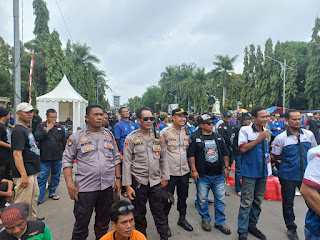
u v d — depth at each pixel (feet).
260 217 13.79
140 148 10.20
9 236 6.36
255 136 11.10
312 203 5.91
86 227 9.18
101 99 184.24
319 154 5.87
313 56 109.50
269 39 129.29
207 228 12.19
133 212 6.80
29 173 11.35
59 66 95.50
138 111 10.36
